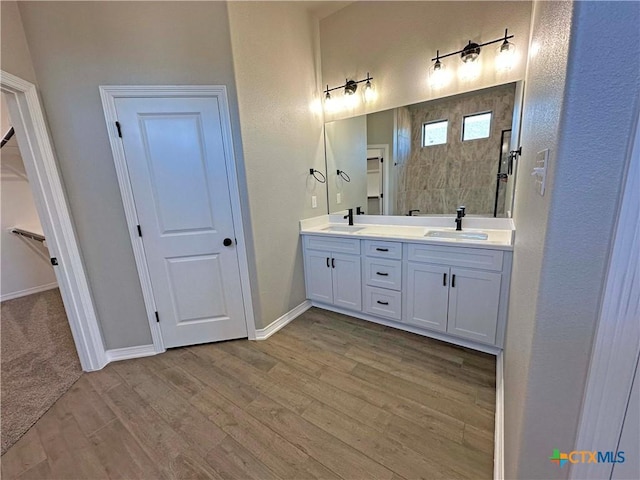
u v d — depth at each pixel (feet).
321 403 5.37
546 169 2.31
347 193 9.48
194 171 6.61
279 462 4.29
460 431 4.65
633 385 2.14
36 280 12.17
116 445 4.69
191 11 5.94
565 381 2.34
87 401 5.70
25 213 11.83
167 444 4.67
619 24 1.67
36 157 5.63
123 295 6.81
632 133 1.74
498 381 5.56
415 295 7.23
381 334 7.64
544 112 2.72
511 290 5.17
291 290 8.64
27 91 5.35
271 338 7.70
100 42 5.69
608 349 2.12
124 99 5.98
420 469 4.09
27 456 4.57
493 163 7.05
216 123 6.48
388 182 8.69
